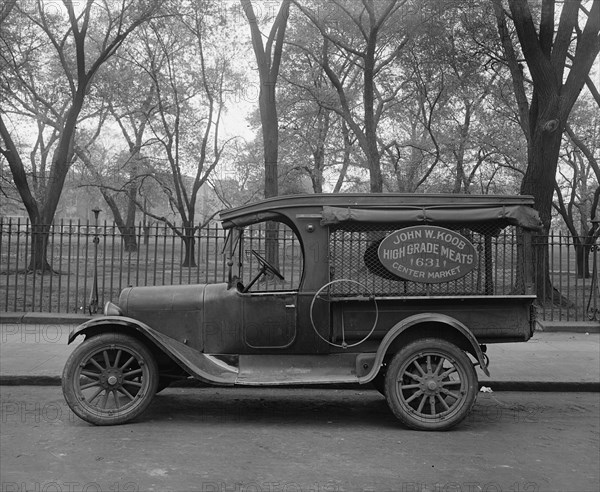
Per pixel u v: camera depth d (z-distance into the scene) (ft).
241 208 21.66
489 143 81.66
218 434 19.43
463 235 21.57
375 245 21.31
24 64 73.56
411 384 20.61
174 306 21.58
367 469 16.28
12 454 16.93
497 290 21.84
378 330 21.08
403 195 21.36
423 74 74.54
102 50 73.36
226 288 21.84
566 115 48.34
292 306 21.20
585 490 15.06
